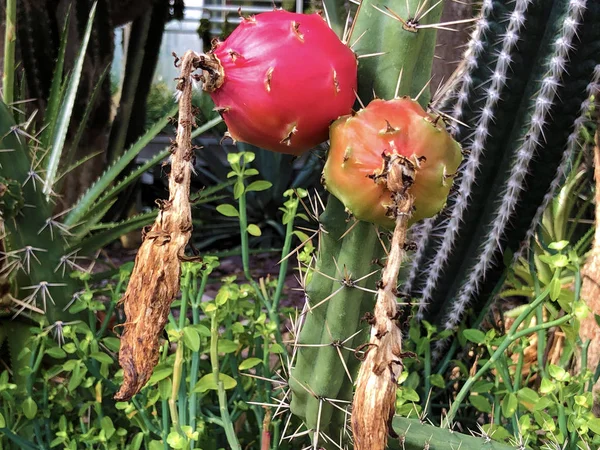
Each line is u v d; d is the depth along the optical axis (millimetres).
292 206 509
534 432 434
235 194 507
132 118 1200
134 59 1156
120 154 1171
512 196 486
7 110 532
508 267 523
